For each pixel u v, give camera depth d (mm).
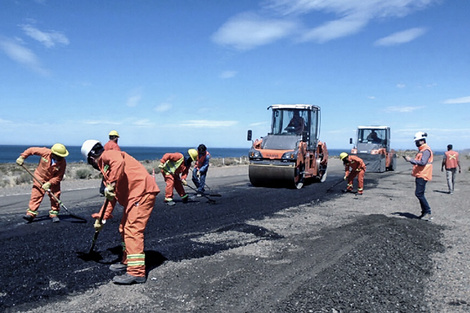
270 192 13102
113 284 4363
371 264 5242
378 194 13562
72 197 10922
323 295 4141
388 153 25219
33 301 3840
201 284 4422
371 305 3992
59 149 7379
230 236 6750
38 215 8102
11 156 120438
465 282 4844
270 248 6012
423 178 9086
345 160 13609
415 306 4062
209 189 13188
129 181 4445
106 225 7242
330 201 11484
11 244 5789
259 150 14398
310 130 15375
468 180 20078
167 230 7078
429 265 5539
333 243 6297
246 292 4207
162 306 3832
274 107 15500
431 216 9547
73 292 4105
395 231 7195
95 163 4730
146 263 5121
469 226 8484
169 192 10055
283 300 3992
